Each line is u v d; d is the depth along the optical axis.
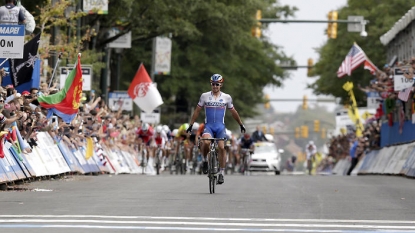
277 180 55.34
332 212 32.03
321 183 50.97
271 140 109.56
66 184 47.19
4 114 43.34
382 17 139.00
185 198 37.50
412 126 76.50
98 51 96.06
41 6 70.19
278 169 104.44
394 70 74.31
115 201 35.50
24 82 54.41
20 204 33.75
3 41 46.88
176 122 141.75
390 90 82.50
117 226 26.66
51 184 47.03
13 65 53.97
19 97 44.25
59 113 55.78
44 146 52.78
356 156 102.31
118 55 105.31
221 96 42.28
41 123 52.78
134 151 85.81
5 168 42.97
